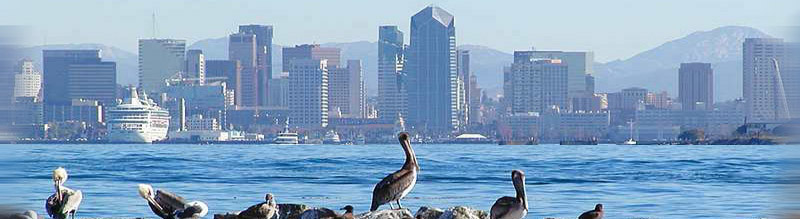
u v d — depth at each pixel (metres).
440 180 78.56
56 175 23.97
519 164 135.75
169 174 92.12
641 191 60.56
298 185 68.62
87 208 39.44
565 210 42.09
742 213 40.16
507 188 64.19
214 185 68.88
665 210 42.41
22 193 38.44
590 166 125.06
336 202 47.91
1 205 24.23
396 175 23.73
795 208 16.34
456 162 148.12
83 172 98.38
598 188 64.56
